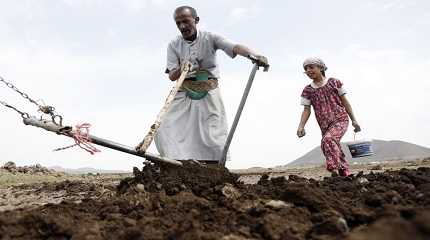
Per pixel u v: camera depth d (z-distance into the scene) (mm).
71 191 7523
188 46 6750
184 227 3463
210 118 6652
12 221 3629
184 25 6617
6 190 9188
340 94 6988
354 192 4770
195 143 6590
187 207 4145
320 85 7082
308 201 3986
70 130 4977
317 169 15141
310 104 7227
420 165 14031
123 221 3758
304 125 7215
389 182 5410
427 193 4332
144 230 3494
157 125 5680
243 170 17203
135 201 4434
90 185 8391
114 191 6289
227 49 6637
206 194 4812
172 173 5414
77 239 3434
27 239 3488
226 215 3902
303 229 3494
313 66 7059
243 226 3643
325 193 4449
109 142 5246
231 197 4641
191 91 6703
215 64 6793
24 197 7273
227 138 6383
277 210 3912
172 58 6918
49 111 4922
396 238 2158
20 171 16031
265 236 3404
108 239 3439
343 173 6773
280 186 4992
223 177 5449
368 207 4148
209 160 6582
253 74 6445
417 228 2168
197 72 6734
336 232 3297
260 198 4465
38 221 3619
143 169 5590
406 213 3381
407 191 4664
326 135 6816
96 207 4383
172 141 6520
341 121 6930
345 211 3744
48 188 8586
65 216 4008
